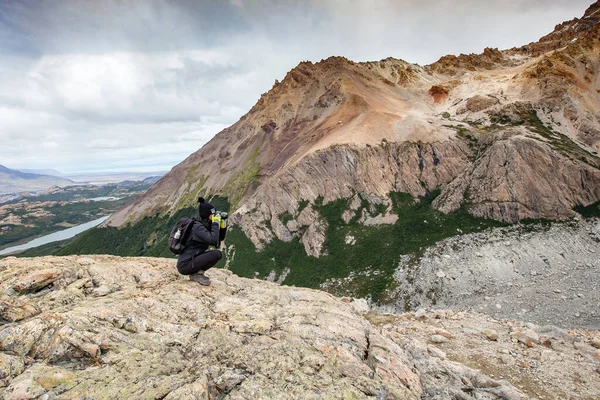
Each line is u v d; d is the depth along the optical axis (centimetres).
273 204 13388
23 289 831
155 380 609
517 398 927
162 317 841
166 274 1149
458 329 1549
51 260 1032
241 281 1312
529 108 14512
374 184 12375
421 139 13288
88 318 736
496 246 8244
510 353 1291
